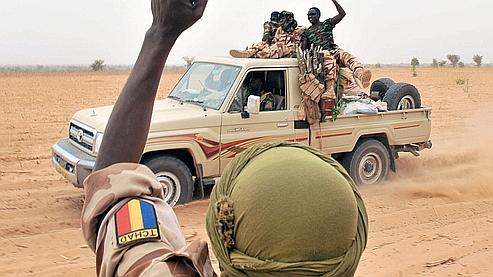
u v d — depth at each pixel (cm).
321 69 916
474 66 8956
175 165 813
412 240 720
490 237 734
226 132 846
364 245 102
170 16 131
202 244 114
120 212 127
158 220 126
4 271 593
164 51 134
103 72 5975
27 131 1584
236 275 100
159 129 798
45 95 2769
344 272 98
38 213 806
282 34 998
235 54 977
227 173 105
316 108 905
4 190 931
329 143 938
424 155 1239
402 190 972
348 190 99
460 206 866
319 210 95
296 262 96
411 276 610
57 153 824
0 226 744
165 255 114
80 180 779
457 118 1983
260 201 97
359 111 966
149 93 136
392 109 1048
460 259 660
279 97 899
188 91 923
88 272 595
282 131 889
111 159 137
